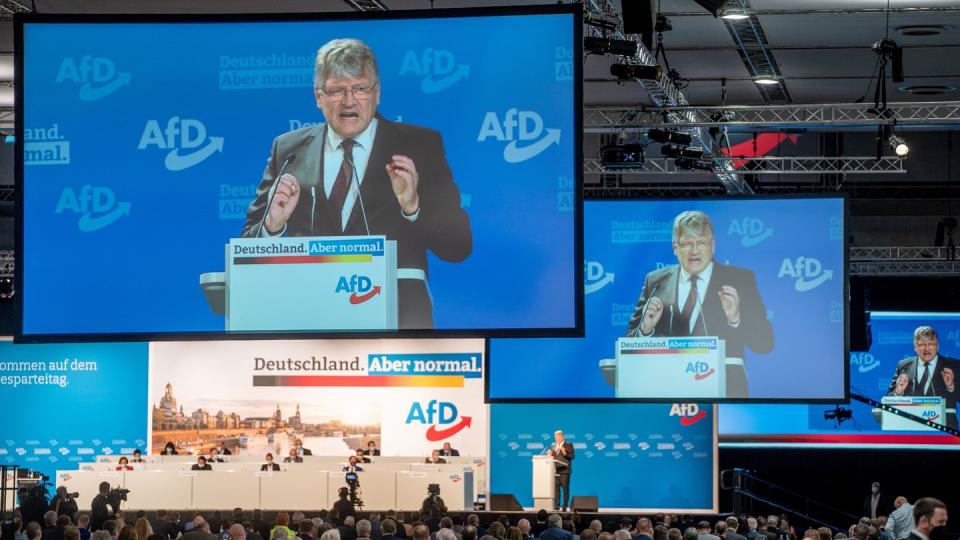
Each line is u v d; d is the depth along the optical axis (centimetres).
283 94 1385
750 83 2631
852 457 3334
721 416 3328
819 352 2356
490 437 2866
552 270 1353
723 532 1762
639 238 2408
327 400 2936
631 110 2383
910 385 3309
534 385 2431
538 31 1357
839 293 2355
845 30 2161
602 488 2827
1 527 1405
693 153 2423
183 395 2980
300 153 1380
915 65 2442
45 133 1388
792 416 3319
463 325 1358
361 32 1379
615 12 1841
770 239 2370
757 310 2370
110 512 2064
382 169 1370
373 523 1816
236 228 1382
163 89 1390
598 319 2414
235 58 1388
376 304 1363
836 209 2356
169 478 2438
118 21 1392
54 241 1385
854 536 1416
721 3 1545
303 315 1370
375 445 2914
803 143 3206
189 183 1386
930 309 3309
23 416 3027
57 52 1389
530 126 1357
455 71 1366
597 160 2931
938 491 3312
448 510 2372
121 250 1388
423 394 2911
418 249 1362
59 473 2464
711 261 2383
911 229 3422
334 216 1370
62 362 3025
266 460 2595
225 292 1380
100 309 1385
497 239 1358
